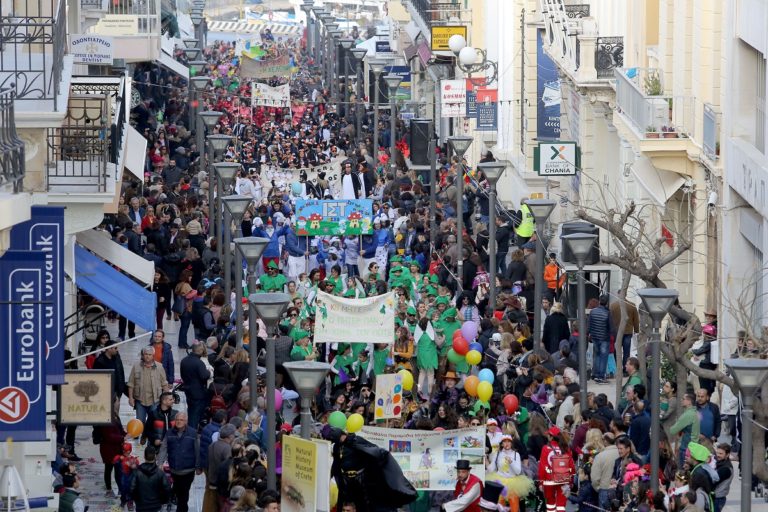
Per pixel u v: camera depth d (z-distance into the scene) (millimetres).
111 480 41594
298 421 43719
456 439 36438
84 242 50250
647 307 34250
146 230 61688
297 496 32750
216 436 37906
